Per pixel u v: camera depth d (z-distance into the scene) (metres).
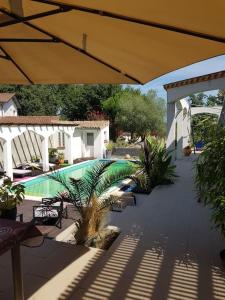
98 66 2.35
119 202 8.24
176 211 7.49
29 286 3.79
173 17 1.35
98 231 5.61
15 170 16.50
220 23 1.33
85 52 2.14
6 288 3.65
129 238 5.58
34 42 2.17
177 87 12.92
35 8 1.56
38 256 4.60
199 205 8.05
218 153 4.74
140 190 10.49
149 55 1.92
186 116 19.44
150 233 5.87
